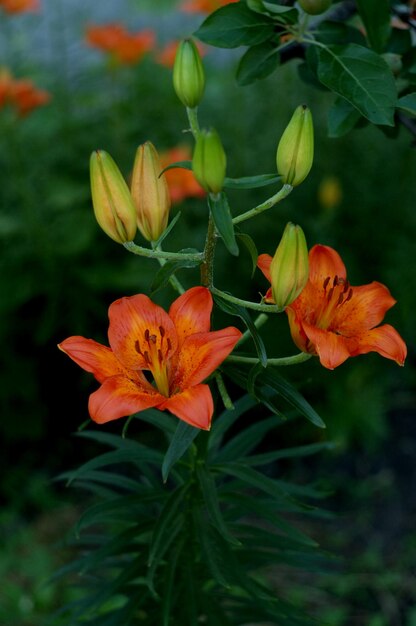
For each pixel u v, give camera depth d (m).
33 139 1.95
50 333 1.83
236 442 0.98
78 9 2.08
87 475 0.98
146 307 0.81
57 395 1.95
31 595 1.58
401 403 1.99
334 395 1.85
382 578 1.62
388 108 0.79
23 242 1.87
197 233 1.76
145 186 0.79
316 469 1.85
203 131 0.72
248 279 1.80
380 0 0.85
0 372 1.87
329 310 0.83
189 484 0.92
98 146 1.97
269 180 0.75
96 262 1.89
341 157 1.90
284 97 1.89
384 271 1.87
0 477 1.85
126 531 0.95
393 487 1.81
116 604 1.48
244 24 0.83
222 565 0.94
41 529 1.74
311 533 1.72
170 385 0.81
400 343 0.81
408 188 1.89
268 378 0.80
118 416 0.75
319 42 0.84
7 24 1.95
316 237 1.82
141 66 2.08
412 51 0.89
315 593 1.59
